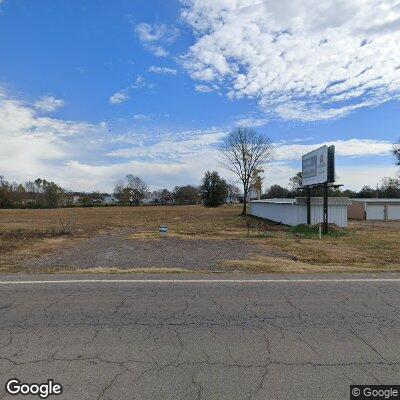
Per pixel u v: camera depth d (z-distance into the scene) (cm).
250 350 425
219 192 8512
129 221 4016
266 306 602
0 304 608
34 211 7769
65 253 1355
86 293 682
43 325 505
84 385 344
